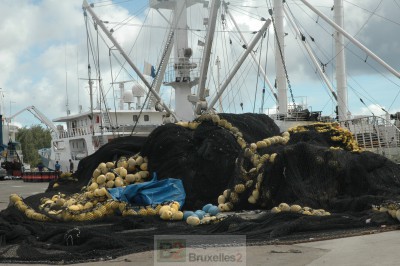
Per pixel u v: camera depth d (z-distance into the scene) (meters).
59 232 8.36
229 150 12.84
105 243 7.49
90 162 15.04
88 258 6.94
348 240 7.60
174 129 13.59
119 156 14.45
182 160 13.05
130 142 15.02
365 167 11.18
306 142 12.34
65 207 11.27
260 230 8.39
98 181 13.10
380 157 11.55
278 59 28.77
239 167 12.14
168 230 8.87
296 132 14.05
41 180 39.62
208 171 12.66
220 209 11.75
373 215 8.90
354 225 8.59
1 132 40.91
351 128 22.30
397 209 8.56
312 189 10.77
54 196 12.77
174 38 28.05
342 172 10.94
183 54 27.78
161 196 12.30
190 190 12.63
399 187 11.17
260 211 11.43
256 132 14.28
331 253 6.74
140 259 6.75
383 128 20.91
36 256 7.10
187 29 27.75
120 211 11.23
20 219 10.56
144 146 13.69
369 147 20.34
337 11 29.75
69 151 43.91
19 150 72.12
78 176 15.40
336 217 8.91
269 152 11.99
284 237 7.87
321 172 10.93
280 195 11.29
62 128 47.31
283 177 11.30
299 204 10.49
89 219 10.88
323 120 26.78
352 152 12.16
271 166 11.48
